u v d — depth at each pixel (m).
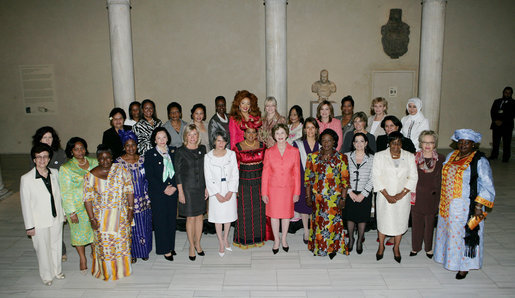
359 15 11.18
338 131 5.82
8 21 11.23
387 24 11.15
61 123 11.67
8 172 9.67
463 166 4.28
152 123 6.20
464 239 4.32
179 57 11.34
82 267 4.68
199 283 4.42
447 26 11.16
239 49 11.31
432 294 4.14
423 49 9.21
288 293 4.18
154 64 11.36
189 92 11.48
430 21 9.03
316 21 11.23
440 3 8.95
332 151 4.75
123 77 8.74
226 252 5.20
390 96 11.48
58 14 11.20
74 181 4.43
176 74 11.41
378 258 4.91
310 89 11.48
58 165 5.12
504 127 9.91
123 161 4.59
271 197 4.96
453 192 4.34
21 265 4.95
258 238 5.27
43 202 4.28
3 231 6.09
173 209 4.91
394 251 4.89
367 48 11.30
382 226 4.74
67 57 11.37
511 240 5.46
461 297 4.08
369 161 4.80
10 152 11.77
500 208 6.75
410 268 4.70
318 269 4.70
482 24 11.12
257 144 5.09
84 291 4.30
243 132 5.60
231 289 4.29
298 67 11.41
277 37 8.94
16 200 7.62
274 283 4.39
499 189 7.79
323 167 4.75
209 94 11.49
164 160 4.76
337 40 11.30
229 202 4.93
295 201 5.00
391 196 4.63
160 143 4.75
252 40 11.27
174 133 6.10
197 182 4.84
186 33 11.26
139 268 4.79
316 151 5.02
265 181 4.98
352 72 11.41
